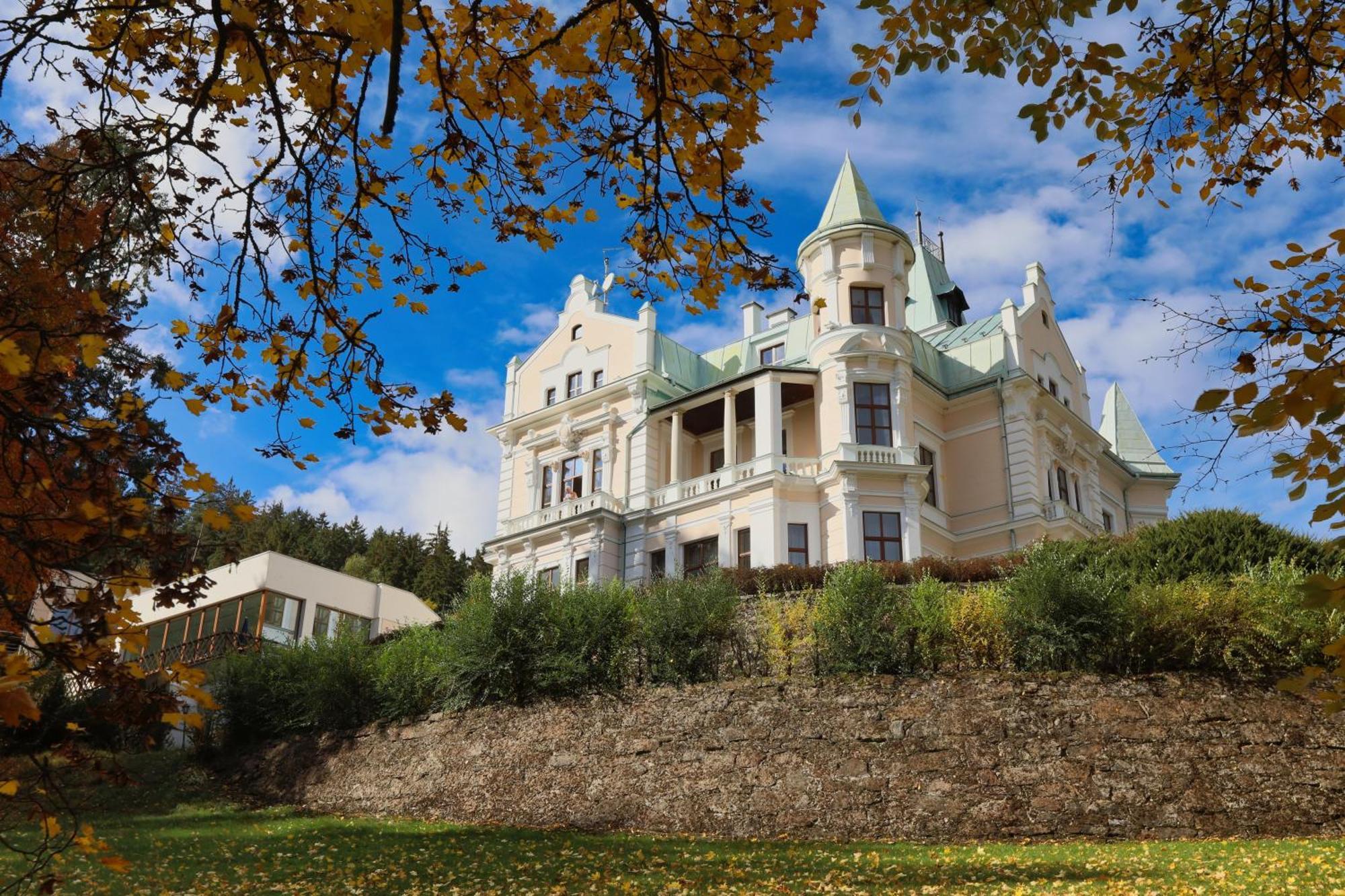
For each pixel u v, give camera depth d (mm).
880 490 31672
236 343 5844
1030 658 17016
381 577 63844
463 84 6125
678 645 19109
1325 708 4812
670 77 6207
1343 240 4551
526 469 39281
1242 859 12188
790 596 21219
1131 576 19406
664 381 37688
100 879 12641
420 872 13680
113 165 5723
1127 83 6500
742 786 16812
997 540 33969
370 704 22422
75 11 5094
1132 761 15367
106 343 4609
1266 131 6723
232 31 5242
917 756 16156
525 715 19453
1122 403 46438
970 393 35844
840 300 34594
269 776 22500
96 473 4504
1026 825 15156
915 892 11438
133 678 4332
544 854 14594
